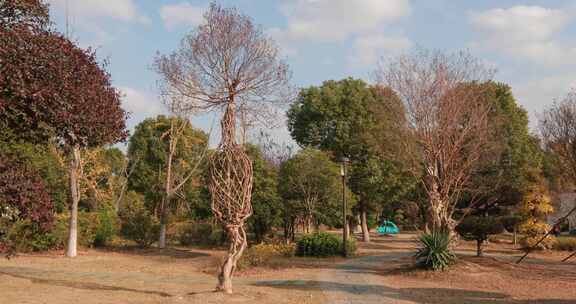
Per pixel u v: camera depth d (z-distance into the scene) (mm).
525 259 22766
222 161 11281
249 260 18578
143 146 43375
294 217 29547
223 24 11617
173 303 9914
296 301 10945
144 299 10500
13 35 9406
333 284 14195
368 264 20172
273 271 17516
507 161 30500
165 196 28359
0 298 10383
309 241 23297
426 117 19281
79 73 10430
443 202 19078
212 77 11617
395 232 52688
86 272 16844
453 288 13672
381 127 21984
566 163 25891
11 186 9930
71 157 22703
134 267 18688
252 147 28094
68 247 22391
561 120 25406
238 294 11055
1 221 13539
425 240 16844
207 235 30906
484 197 29047
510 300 11727
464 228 20906
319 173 27703
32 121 9953
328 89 36781
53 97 9633
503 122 25188
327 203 28109
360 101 35469
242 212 11219
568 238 28094
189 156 37531
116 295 11102
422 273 15945
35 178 10742
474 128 19562
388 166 32438
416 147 19641
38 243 23391
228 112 11562
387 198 34906
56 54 9930
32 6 10312
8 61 9266
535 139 33906
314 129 36500
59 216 25125
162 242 27594
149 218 28234
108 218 28344
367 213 41500
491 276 15703
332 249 23250
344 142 35344
